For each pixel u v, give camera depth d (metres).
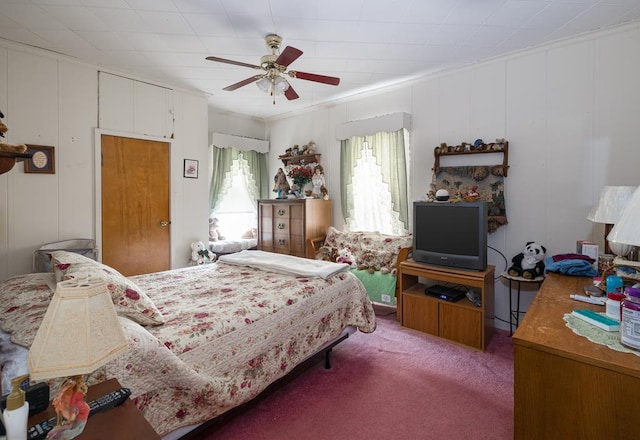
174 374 1.29
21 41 2.80
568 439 1.14
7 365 1.04
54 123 3.05
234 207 5.09
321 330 2.17
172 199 3.95
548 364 1.18
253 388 1.65
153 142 3.77
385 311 3.67
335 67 3.33
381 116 3.81
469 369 2.37
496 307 3.19
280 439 1.67
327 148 4.60
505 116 3.10
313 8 2.29
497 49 2.96
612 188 1.96
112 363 1.15
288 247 4.29
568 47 2.77
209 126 4.77
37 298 1.57
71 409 0.79
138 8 2.30
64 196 3.13
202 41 2.80
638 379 1.01
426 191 3.63
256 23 2.50
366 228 4.17
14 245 2.87
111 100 3.41
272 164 5.38
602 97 2.64
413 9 2.31
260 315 1.75
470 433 1.72
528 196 3.00
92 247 3.22
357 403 1.97
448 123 3.45
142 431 0.85
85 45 2.88
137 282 2.28
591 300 1.62
